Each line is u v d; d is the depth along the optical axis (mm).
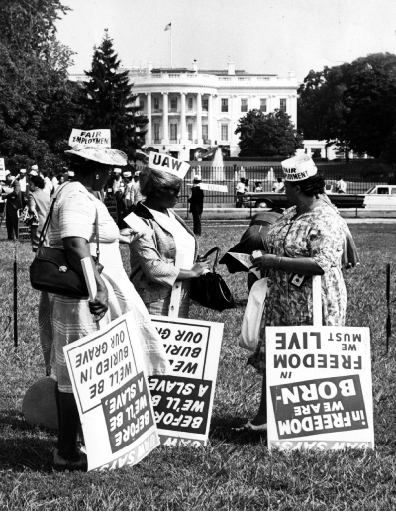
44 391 6961
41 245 5965
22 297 13664
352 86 101000
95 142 6031
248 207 47188
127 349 5965
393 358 9773
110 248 6047
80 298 5770
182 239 6777
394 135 84875
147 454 6070
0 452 6352
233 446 6500
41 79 49781
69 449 6027
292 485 5703
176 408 6582
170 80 144125
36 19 46969
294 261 6379
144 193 6832
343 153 132375
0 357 9570
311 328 6414
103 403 5816
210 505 5379
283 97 151125
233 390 8320
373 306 13344
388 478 5859
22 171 30719
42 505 5281
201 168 74438
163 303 6812
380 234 32094
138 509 5281
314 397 6379
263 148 114312
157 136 146500
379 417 7453
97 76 84062
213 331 6602
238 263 7898
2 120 59031
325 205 6594
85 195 5824
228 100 151250
